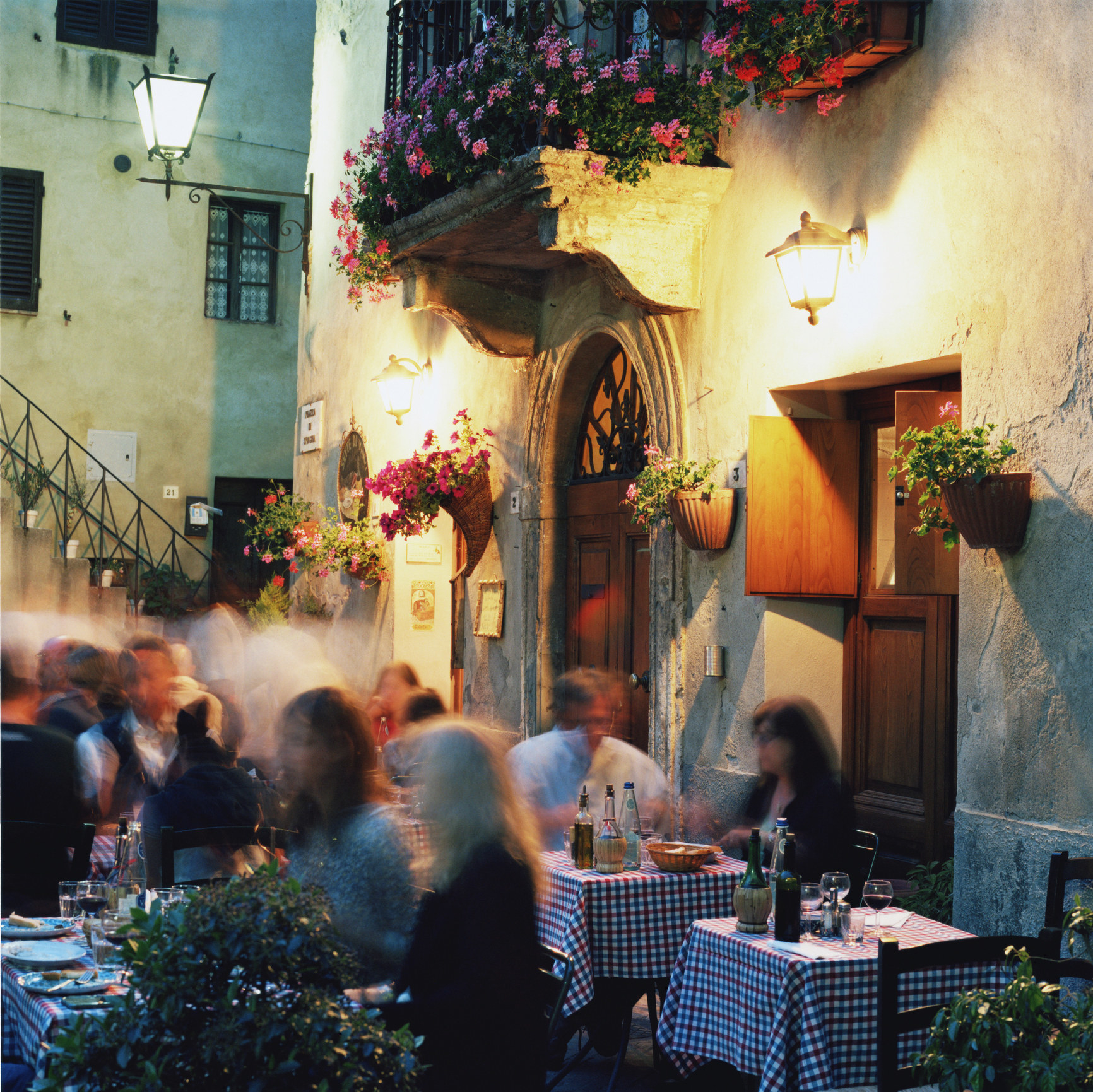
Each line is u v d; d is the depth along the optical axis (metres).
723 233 6.87
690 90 6.67
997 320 5.12
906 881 5.93
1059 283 4.83
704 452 6.95
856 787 6.42
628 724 7.83
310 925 2.31
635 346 7.51
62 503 15.01
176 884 4.48
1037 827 4.80
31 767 4.99
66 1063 2.22
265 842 4.84
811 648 6.49
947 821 5.82
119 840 4.35
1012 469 5.00
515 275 8.61
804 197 6.30
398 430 10.88
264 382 15.95
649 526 7.28
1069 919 4.37
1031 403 4.93
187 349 15.61
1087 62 4.73
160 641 6.34
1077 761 4.65
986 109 5.21
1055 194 4.86
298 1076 2.21
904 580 5.38
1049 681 4.79
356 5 11.98
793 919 4.07
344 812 3.50
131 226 15.38
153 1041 2.22
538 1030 3.02
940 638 5.90
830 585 6.41
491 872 3.05
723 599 6.75
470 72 7.16
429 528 9.75
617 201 6.77
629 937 4.92
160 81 9.84
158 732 6.27
